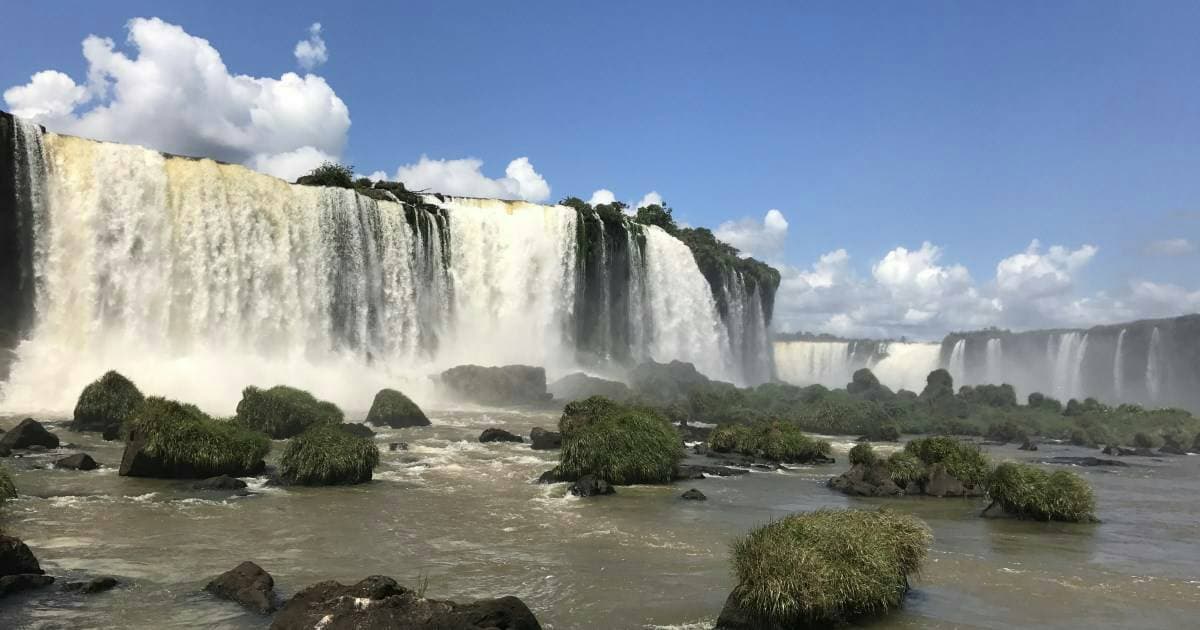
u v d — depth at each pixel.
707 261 87.38
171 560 12.30
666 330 77.81
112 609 9.86
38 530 13.97
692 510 18.62
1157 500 23.67
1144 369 84.12
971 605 11.26
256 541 13.83
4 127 39.75
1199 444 46.28
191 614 9.75
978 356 94.44
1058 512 19.08
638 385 56.84
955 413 54.22
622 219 74.25
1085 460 35.16
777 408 50.31
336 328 52.50
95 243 42.69
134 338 43.41
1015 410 56.53
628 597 11.11
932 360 97.50
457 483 21.27
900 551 11.66
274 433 28.02
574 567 12.77
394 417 34.94
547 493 20.22
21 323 40.44
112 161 43.81
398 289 56.59
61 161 42.19
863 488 22.48
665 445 23.58
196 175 46.88
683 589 11.57
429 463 24.66
